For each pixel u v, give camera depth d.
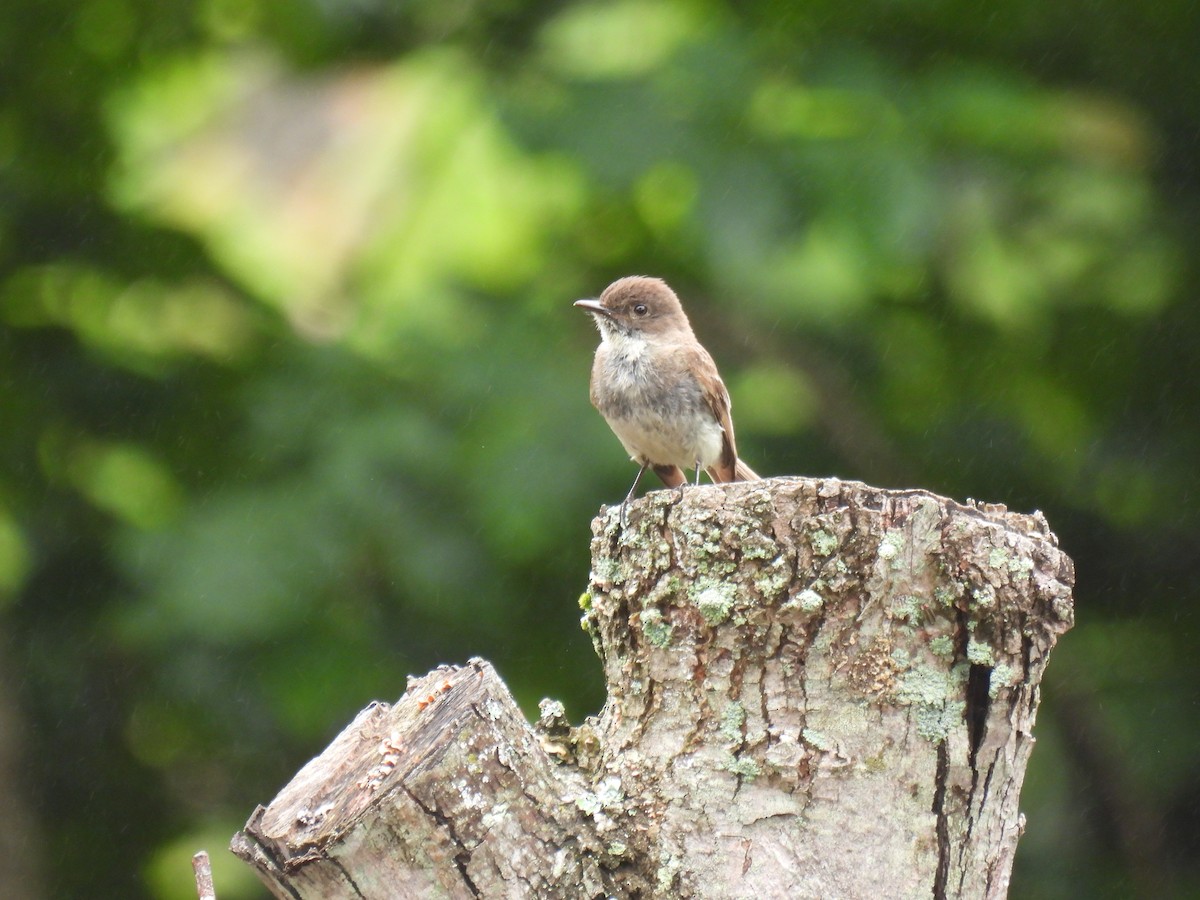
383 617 12.52
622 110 13.20
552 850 5.21
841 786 5.38
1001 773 5.48
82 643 12.82
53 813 13.10
